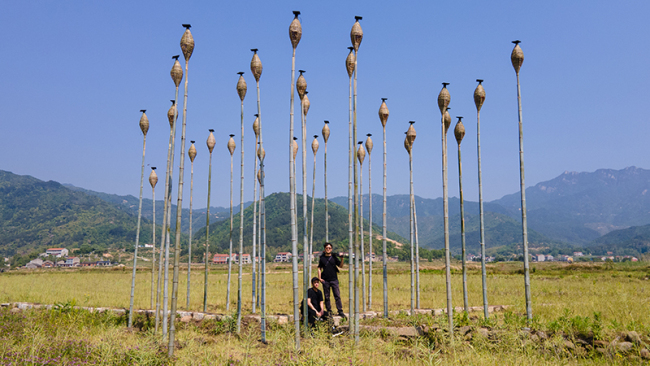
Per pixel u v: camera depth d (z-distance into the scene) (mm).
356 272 10094
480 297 20047
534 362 8430
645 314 12508
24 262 184375
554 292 22969
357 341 9648
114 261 184000
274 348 9266
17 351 7926
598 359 8797
